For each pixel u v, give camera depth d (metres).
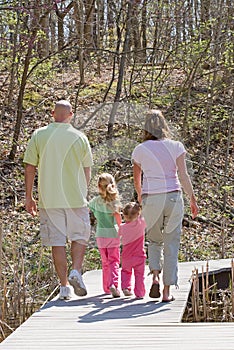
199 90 14.11
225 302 6.45
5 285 6.14
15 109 13.93
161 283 6.70
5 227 9.89
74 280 5.58
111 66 17.33
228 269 7.61
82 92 14.91
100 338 4.64
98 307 5.63
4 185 11.80
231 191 12.86
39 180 5.70
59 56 14.50
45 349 4.38
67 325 5.04
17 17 11.19
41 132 5.73
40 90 15.11
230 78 13.34
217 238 10.95
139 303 5.78
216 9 13.07
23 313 6.23
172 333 4.76
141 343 4.48
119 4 14.09
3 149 12.95
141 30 13.89
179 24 13.12
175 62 13.34
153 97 13.18
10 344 4.51
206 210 12.07
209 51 12.98
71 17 14.69
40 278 7.73
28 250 8.93
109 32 14.30
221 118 14.59
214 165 13.77
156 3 12.76
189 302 6.68
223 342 4.46
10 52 12.38
